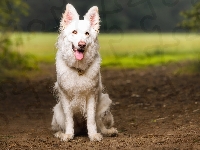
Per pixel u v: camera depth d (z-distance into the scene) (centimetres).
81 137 837
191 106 1127
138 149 703
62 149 732
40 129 933
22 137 842
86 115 821
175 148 696
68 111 812
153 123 967
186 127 877
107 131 841
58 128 862
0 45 1861
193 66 1962
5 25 1920
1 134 877
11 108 1184
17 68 1856
